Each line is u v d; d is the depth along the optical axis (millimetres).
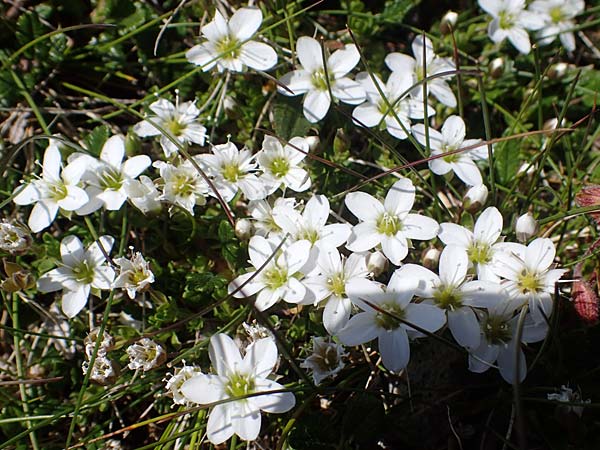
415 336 102
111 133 135
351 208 110
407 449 111
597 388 109
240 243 119
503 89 145
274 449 112
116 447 114
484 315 105
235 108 130
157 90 132
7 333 123
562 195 128
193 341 118
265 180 115
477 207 115
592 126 143
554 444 106
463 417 111
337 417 112
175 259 126
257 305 105
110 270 109
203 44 126
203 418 109
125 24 140
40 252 118
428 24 155
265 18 139
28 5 139
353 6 144
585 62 154
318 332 114
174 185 112
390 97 128
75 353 120
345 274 107
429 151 118
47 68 138
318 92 125
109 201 112
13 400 115
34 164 131
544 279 106
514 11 142
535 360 103
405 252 108
